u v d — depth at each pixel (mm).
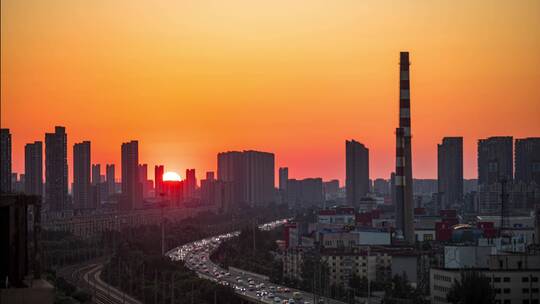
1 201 176875
